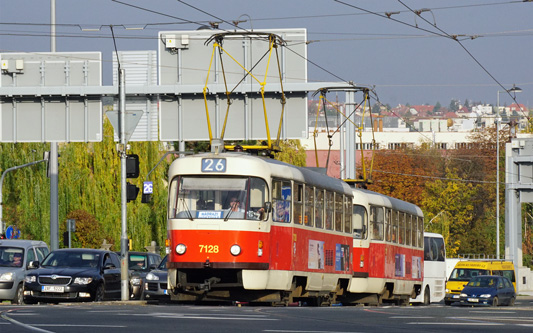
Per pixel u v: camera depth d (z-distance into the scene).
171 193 56.28
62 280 64.88
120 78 74.75
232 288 56.31
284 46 73.25
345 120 83.69
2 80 84.38
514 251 152.00
